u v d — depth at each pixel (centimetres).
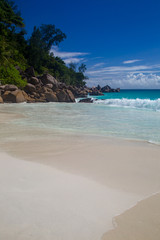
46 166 431
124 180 369
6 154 512
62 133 806
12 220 238
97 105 2456
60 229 225
